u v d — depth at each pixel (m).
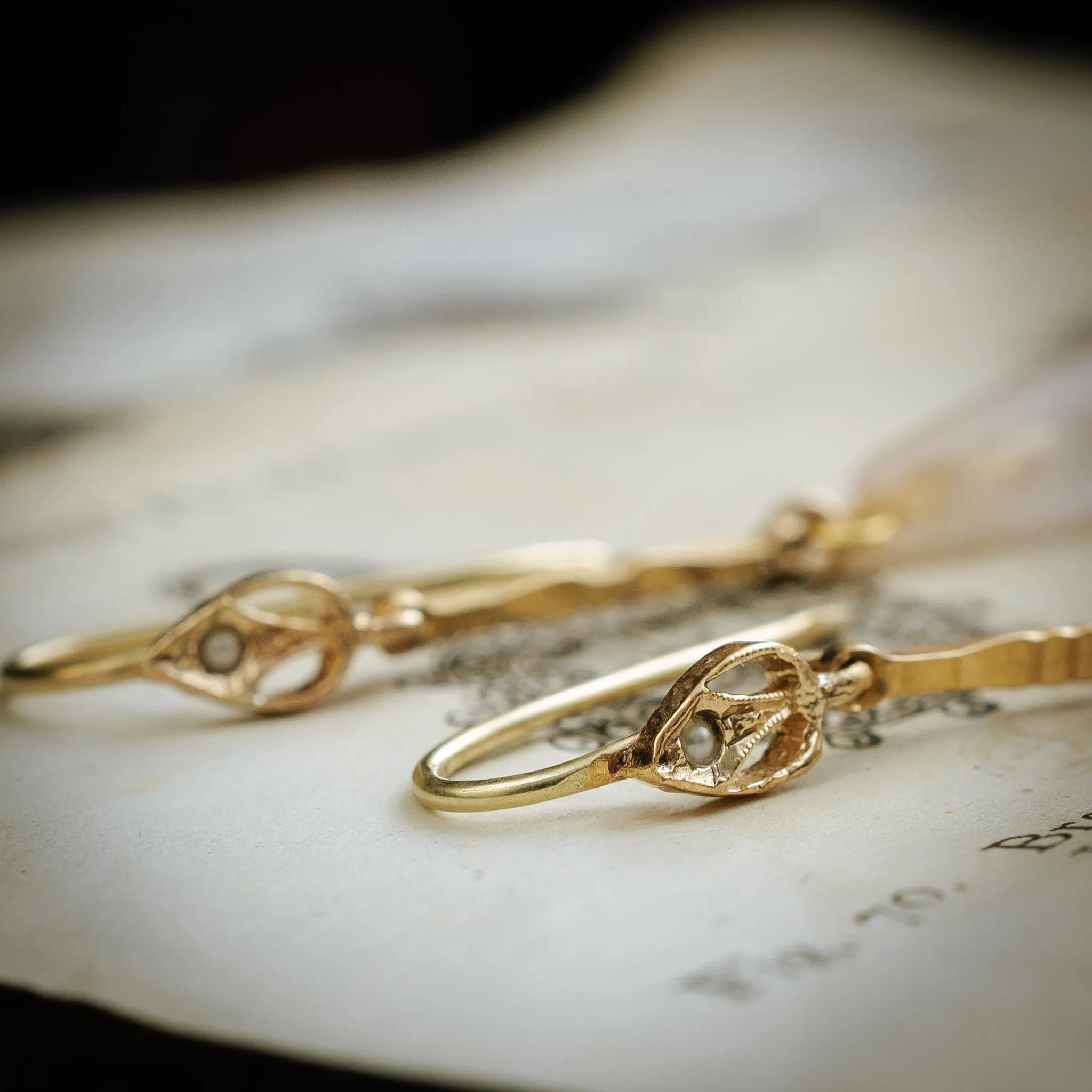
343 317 0.26
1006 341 0.22
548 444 0.20
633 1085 0.11
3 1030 0.11
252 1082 0.11
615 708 0.14
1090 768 0.13
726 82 0.39
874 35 0.40
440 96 0.42
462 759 0.13
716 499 0.18
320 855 0.12
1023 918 0.11
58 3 0.38
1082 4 0.39
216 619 0.14
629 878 0.12
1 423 0.21
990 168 0.32
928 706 0.14
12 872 0.12
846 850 0.12
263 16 0.40
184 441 0.20
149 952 0.11
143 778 0.13
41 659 0.14
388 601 0.14
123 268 0.29
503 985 0.11
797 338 0.24
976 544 0.17
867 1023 0.11
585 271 0.28
